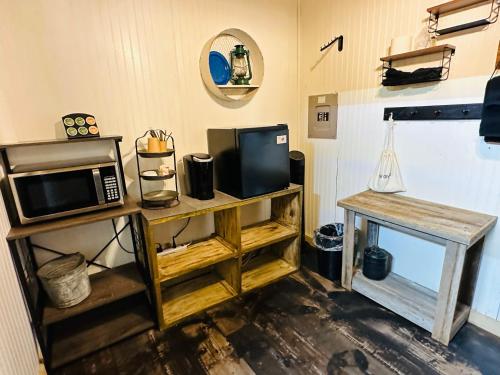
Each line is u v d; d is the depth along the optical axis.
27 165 1.56
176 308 2.00
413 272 2.12
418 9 1.77
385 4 1.93
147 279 1.83
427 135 1.87
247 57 2.32
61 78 1.69
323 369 1.54
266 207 2.74
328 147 2.56
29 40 1.58
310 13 2.45
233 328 1.86
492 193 1.64
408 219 1.65
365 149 2.26
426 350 1.63
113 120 1.89
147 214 1.71
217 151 2.14
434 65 1.75
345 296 2.14
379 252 2.17
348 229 2.06
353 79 2.23
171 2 1.93
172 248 2.12
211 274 2.42
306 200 2.90
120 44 1.82
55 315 1.55
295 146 2.84
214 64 2.21
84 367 1.60
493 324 1.75
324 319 1.91
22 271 1.41
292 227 2.46
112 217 1.57
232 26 2.21
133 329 1.82
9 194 1.47
